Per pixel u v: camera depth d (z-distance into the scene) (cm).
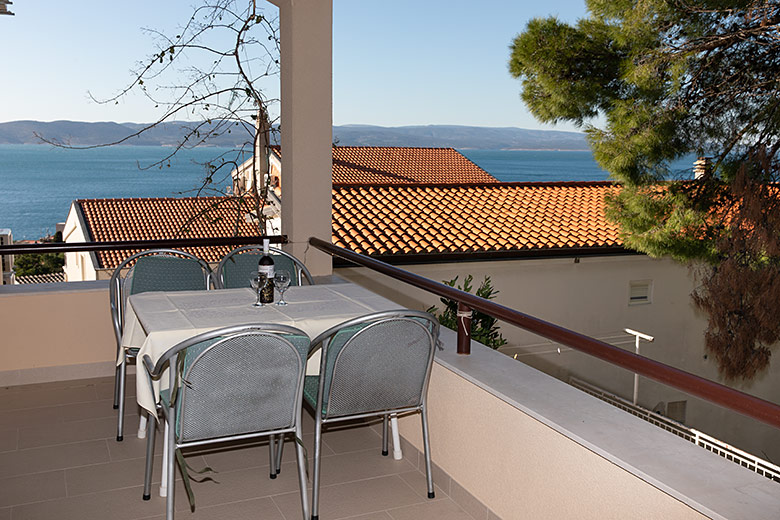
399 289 849
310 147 471
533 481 236
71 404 390
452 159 2003
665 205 696
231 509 278
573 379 934
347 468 314
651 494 188
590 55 712
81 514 272
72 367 430
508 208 1055
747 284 629
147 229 1549
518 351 921
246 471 310
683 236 695
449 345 306
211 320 285
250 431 251
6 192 8344
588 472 211
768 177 621
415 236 919
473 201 1067
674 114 657
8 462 316
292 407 255
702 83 670
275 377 246
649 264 982
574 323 962
